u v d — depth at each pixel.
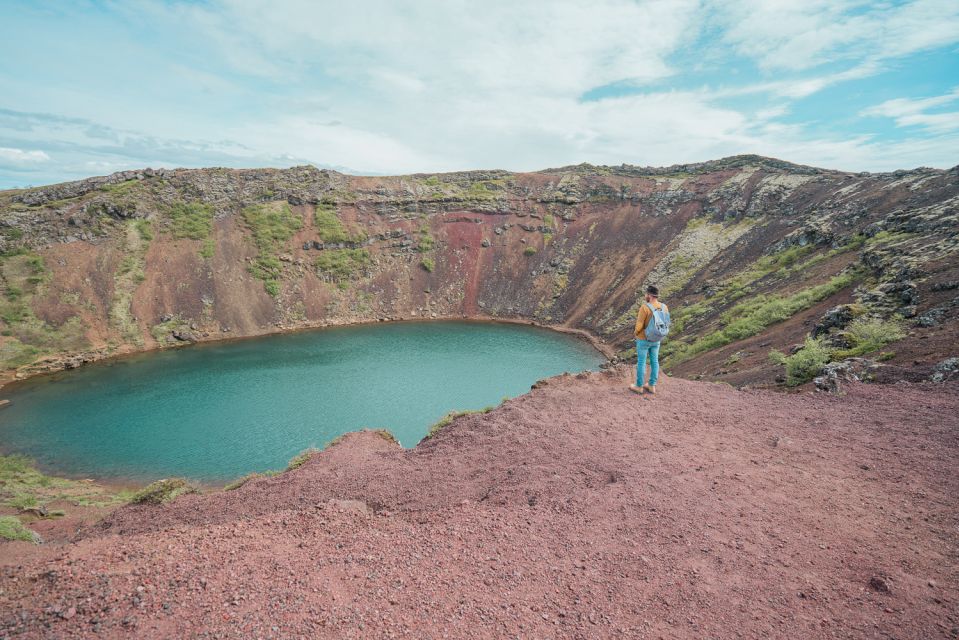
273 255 100.88
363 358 70.81
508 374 63.41
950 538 5.58
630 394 11.84
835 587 4.77
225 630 3.99
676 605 4.53
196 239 94.06
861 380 13.85
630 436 9.20
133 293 80.50
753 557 5.29
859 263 43.44
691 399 11.48
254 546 5.51
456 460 9.29
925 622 4.22
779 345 34.72
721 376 32.72
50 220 79.81
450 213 126.56
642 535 5.77
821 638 4.07
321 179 118.56
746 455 8.20
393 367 65.94
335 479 9.66
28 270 73.44
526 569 5.12
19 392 53.53
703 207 107.50
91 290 77.00
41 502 26.42
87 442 39.88
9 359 61.91
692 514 6.21
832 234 64.31
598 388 12.37
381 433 15.55
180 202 97.25
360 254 110.75
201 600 4.39
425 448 10.55
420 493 8.12
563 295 106.31
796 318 40.59
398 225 120.75
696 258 92.75
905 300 27.03
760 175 108.19
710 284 80.31
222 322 85.94
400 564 5.17
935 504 6.36
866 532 5.78
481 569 5.11
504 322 104.31
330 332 90.62
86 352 68.31
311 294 100.38
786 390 18.91
